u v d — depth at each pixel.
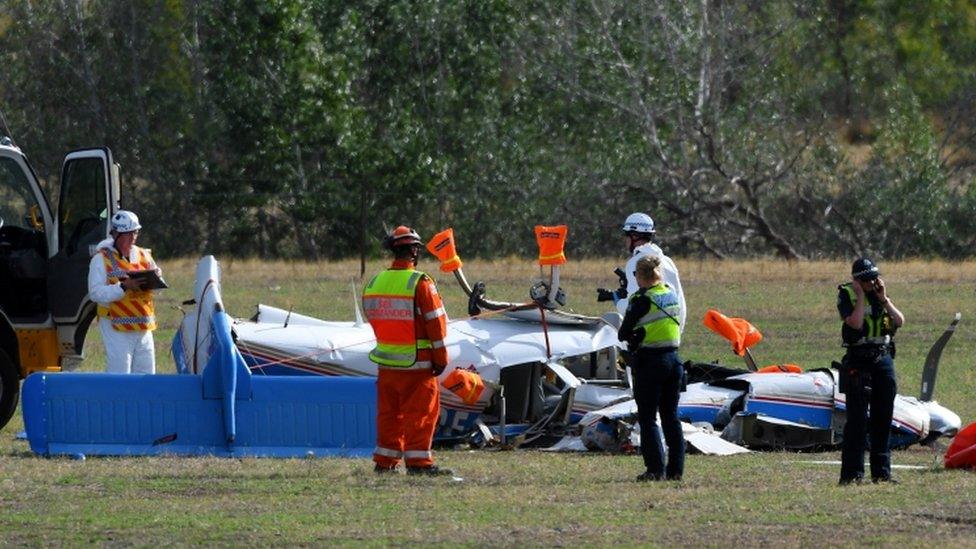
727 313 94.50
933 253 151.88
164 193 160.25
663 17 155.75
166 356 73.44
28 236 51.75
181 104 160.00
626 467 41.53
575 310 92.88
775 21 161.38
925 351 76.06
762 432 46.91
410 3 163.12
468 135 159.75
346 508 33.66
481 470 40.47
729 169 151.25
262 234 159.62
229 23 156.25
